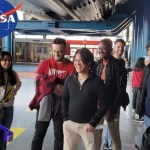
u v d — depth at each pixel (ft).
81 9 51.24
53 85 11.04
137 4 37.78
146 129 10.16
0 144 12.17
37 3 44.91
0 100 11.73
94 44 87.10
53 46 11.09
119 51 13.05
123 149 15.23
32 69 80.02
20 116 22.80
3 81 11.73
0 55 11.82
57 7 42.09
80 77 9.57
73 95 9.52
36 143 11.47
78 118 9.44
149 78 11.05
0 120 11.75
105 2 42.32
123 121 21.75
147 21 29.73
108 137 14.38
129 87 44.11
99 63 12.37
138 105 11.66
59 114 11.23
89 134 9.39
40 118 11.21
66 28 45.96
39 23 47.06
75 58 9.39
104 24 43.98
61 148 11.42
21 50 98.17
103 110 9.28
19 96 33.60
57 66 11.22
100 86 9.28
